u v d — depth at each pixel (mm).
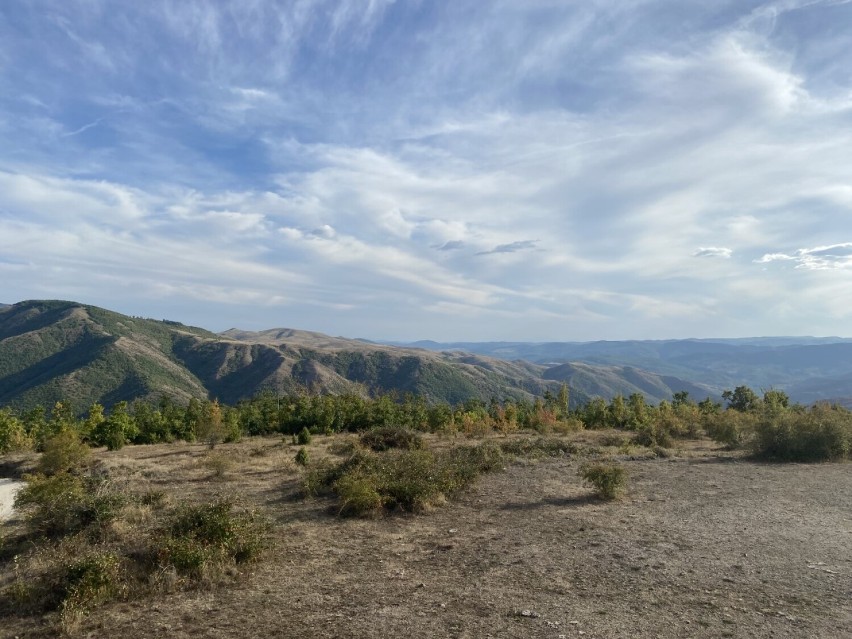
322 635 6074
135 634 6340
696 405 47156
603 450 24422
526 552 9328
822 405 27656
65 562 7969
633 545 9625
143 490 16234
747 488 15117
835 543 9609
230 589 7781
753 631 5926
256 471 20422
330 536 10719
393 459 16719
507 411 41375
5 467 28047
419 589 7570
